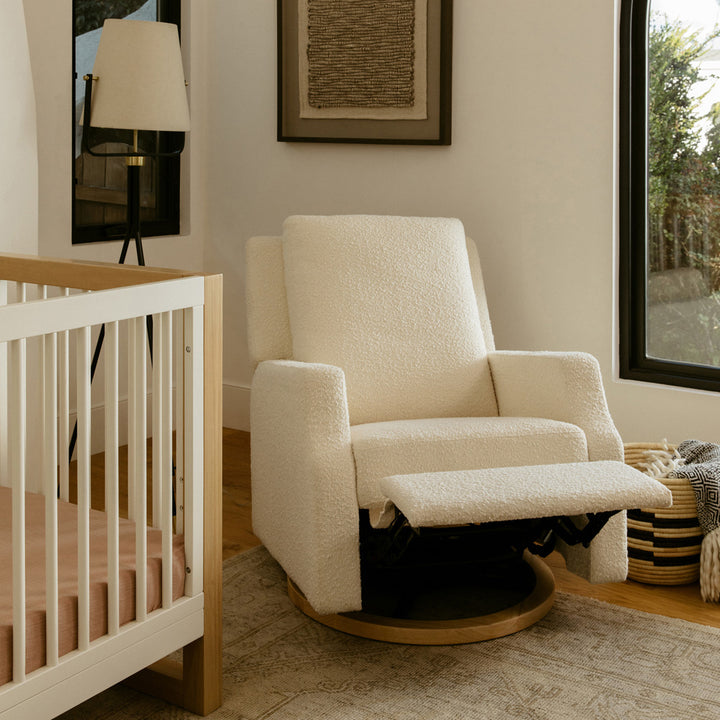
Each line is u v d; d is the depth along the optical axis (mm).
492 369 2541
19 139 2766
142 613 1708
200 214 3873
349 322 2422
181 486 1847
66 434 2057
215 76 3783
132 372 1926
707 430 2926
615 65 2963
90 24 3422
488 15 3160
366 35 3359
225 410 3953
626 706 1893
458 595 2328
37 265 2023
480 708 1885
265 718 1850
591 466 2070
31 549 1761
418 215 3398
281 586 2459
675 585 2492
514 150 3176
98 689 1629
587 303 3109
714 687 1968
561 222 3119
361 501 2090
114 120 2816
